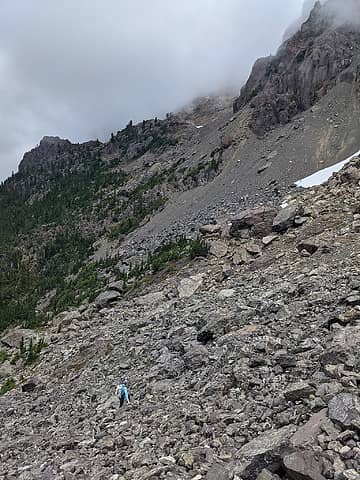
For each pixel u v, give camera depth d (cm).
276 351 1788
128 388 2356
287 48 17700
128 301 5719
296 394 1323
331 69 14062
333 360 1464
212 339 2473
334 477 920
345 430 1043
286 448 1028
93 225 18275
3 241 18500
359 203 4431
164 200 15800
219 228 6369
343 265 2897
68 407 2591
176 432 1460
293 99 14675
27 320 9019
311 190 5834
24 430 2428
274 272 3619
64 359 4178
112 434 1683
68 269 14288
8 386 4212
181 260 6297
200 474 1103
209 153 16438
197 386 1875
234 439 1247
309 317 2098
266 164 11281
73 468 1423
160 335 3120
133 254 10369
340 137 10875
